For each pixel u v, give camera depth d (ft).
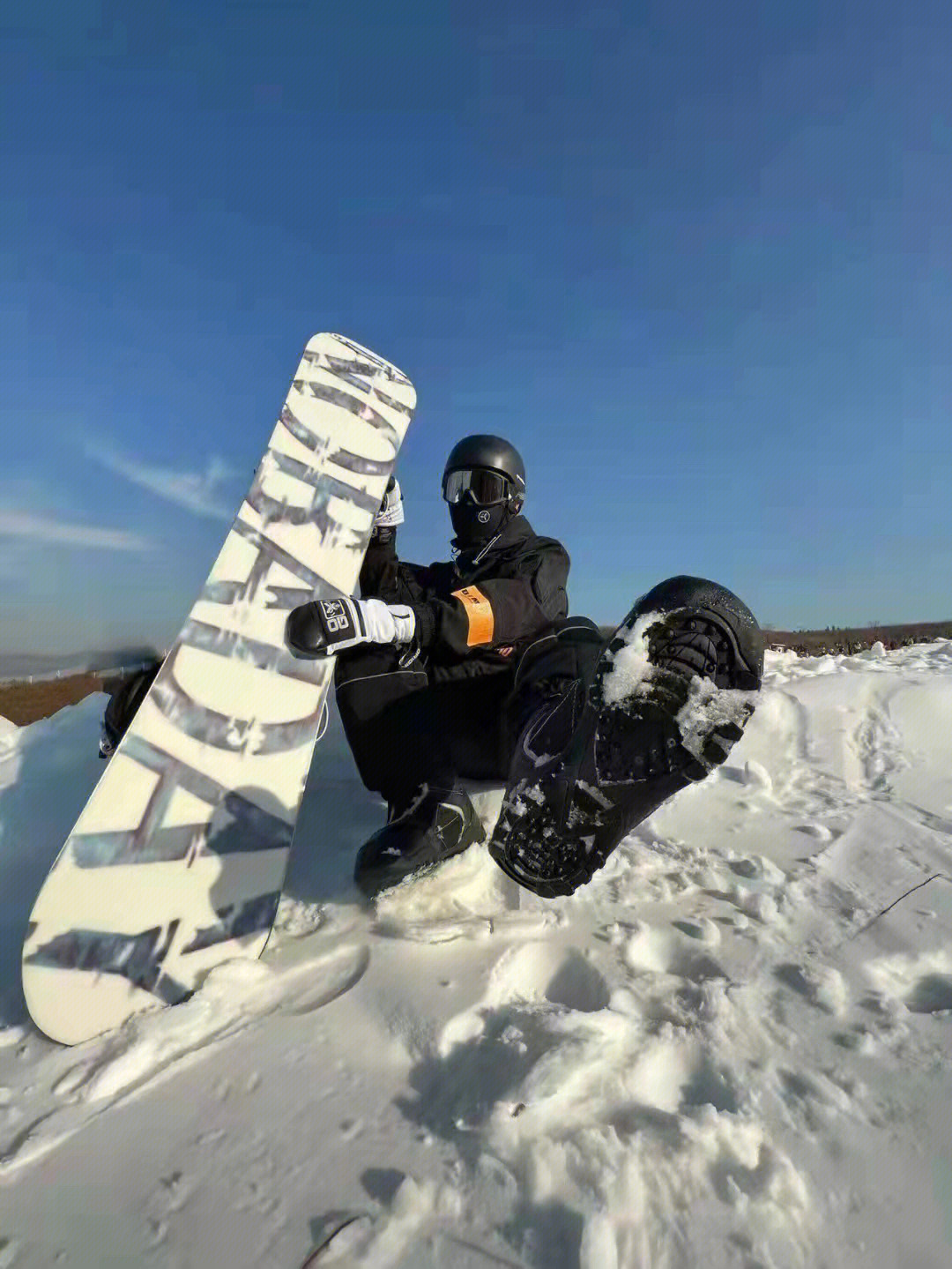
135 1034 4.88
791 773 10.25
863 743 11.15
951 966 5.54
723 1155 3.75
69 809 8.46
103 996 5.16
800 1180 3.65
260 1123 4.13
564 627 6.94
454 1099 4.20
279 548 6.70
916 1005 5.19
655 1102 4.24
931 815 8.70
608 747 5.25
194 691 6.04
